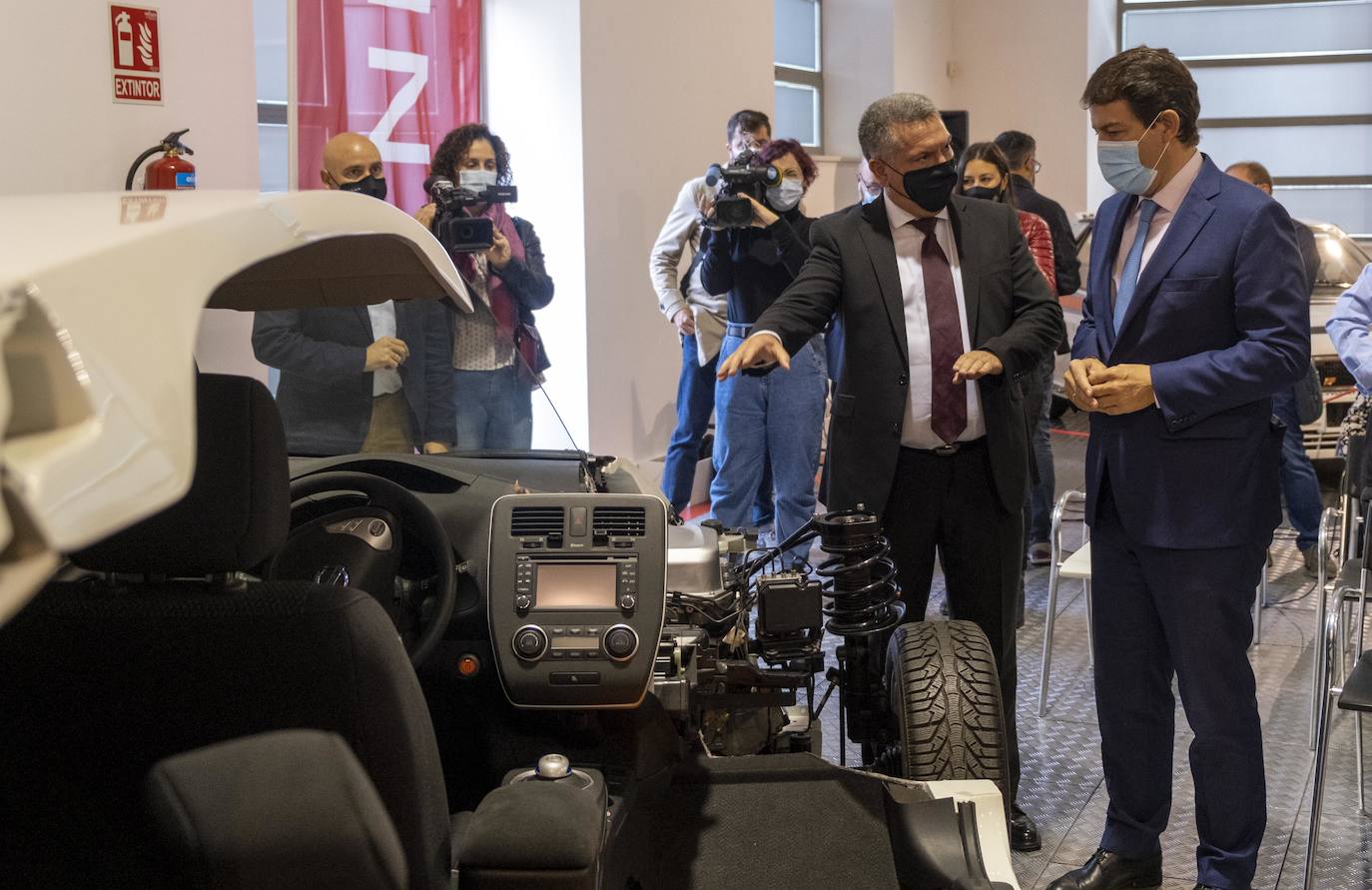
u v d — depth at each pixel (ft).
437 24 20.79
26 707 4.53
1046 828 11.72
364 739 4.52
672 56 23.91
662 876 7.34
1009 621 10.75
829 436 10.84
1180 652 9.69
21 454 2.38
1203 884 9.85
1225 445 9.42
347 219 4.18
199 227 3.23
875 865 7.46
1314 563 20.03
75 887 4.77
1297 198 42.16
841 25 36.37
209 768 3.99
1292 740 13.66
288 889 4.02
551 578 6.97
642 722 7.43
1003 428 10.41
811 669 9.13
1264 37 41.81
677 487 20.70
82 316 2.60
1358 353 12.44
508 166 16.72
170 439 2.70
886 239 10.48
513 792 5.34
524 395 8.54
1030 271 10.66
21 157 12.60
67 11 12.96
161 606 4.43
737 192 17.12
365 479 7.35
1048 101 40.27
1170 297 9.41
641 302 23.50
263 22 18.45
